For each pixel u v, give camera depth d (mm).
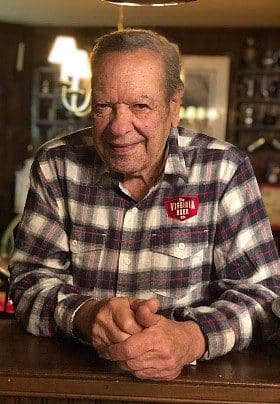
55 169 1438
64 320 1265
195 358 1166
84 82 4898
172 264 1373
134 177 1373
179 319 1265
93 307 1224
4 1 5051
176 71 1279
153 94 1220
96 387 1098
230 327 1229
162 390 1092
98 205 1400
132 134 1234
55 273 1423
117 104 1224
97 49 1253
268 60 5863
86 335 1219
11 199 6113
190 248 1377
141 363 1072
